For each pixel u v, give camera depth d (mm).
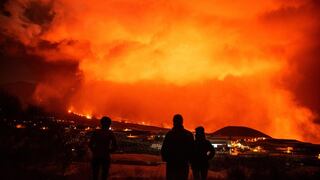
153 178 16969
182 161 8852
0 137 16719
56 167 16422
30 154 16266
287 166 26234
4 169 13969
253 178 19109
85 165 18016
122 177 16516
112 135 10547
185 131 9117
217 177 19031
